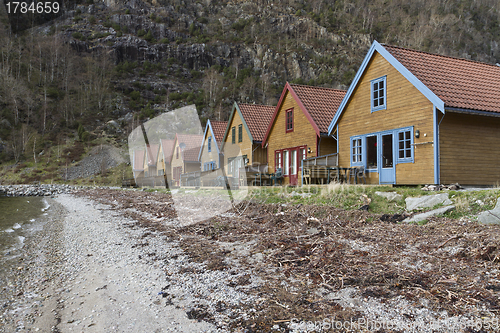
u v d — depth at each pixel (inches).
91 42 5378.9
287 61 5689.0
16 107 3196.4
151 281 209.5
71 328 157.3
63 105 3619.6
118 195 916.6
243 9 7111.2
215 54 5762.8
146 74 5029.5
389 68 540.1
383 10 7003.0
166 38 5757.9
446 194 335.6
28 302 194.2
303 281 188.7
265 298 169.6
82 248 317.1
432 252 221.8
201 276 209.0
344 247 243.0
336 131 665.6
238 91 4520.2
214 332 141.1
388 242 250.1
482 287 164.2
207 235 315.3
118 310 172.1
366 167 584.1
